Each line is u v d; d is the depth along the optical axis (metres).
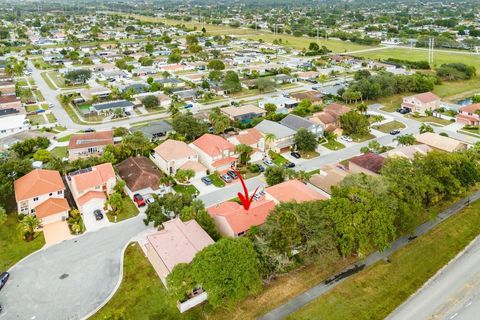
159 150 93.94
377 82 154.75
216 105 145.00
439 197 68.88
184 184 86.12
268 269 53.88
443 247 64.62
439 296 54.50
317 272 58.66
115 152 95.75
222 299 49.22
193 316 50.81
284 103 140.25
